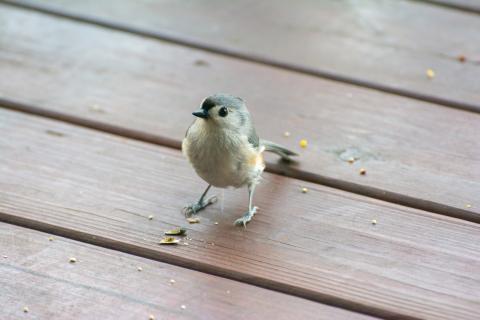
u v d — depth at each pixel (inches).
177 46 350.6
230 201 250.8
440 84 327.0
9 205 239.0
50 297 200.7
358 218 243.0
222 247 225.9
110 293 203.5
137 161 269.4
